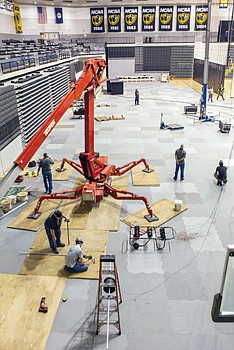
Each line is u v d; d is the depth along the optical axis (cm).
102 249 838
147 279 740
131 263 792
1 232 931
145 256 818
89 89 980
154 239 880
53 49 3133
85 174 1105
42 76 1939
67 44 4162
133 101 2850
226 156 1480
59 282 729
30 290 706
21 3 4009
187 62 4319
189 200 1089
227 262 325
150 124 2042
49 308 657
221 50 3541
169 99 2911
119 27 4366
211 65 3328
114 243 871
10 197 1073
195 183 1216
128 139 1742
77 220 975
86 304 673
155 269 772
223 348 572
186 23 4284
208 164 1390
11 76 1547
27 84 1587
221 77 2923
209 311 652
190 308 659
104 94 3297
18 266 788
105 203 1079
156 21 4309
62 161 1337
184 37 4384
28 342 581
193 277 745
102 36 4456
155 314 646
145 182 1216
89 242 868
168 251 836
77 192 1039
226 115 2256
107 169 1166
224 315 361
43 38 3950
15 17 3872
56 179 1263
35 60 2133
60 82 2502
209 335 599
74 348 575
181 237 890
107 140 1731
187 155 1493
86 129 1041
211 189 1167
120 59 4275
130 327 617
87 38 4475
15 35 3916
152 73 4403
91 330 612
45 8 4172
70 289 714
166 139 1734
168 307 662
